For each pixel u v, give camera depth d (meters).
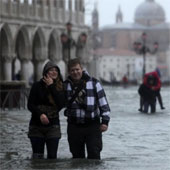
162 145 36.31
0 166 27.16
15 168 26.52
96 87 28.16
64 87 28.27
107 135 41.25
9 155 32.28
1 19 117.81
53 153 28.53
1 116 57.09
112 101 84.94
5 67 121.25
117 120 52.72
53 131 28.48
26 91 72.56
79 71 28.09
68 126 28.48
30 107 28.33
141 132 42.94
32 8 128.62
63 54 141.25
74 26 145.00
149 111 65.38
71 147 28.50
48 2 134.62
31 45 127.75
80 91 28.09
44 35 132.38
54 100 28.22
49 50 138.00
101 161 27.86
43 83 28.36
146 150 34.31
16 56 128.25
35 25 128.88
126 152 33.66
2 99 67.81
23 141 37.84
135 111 64.25
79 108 28.12
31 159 28.69
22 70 127.38
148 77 62.69
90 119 28.17
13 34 121.50
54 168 26.14
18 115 58.44
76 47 146.50
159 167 26.61
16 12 122.88
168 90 143.75
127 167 26.55
